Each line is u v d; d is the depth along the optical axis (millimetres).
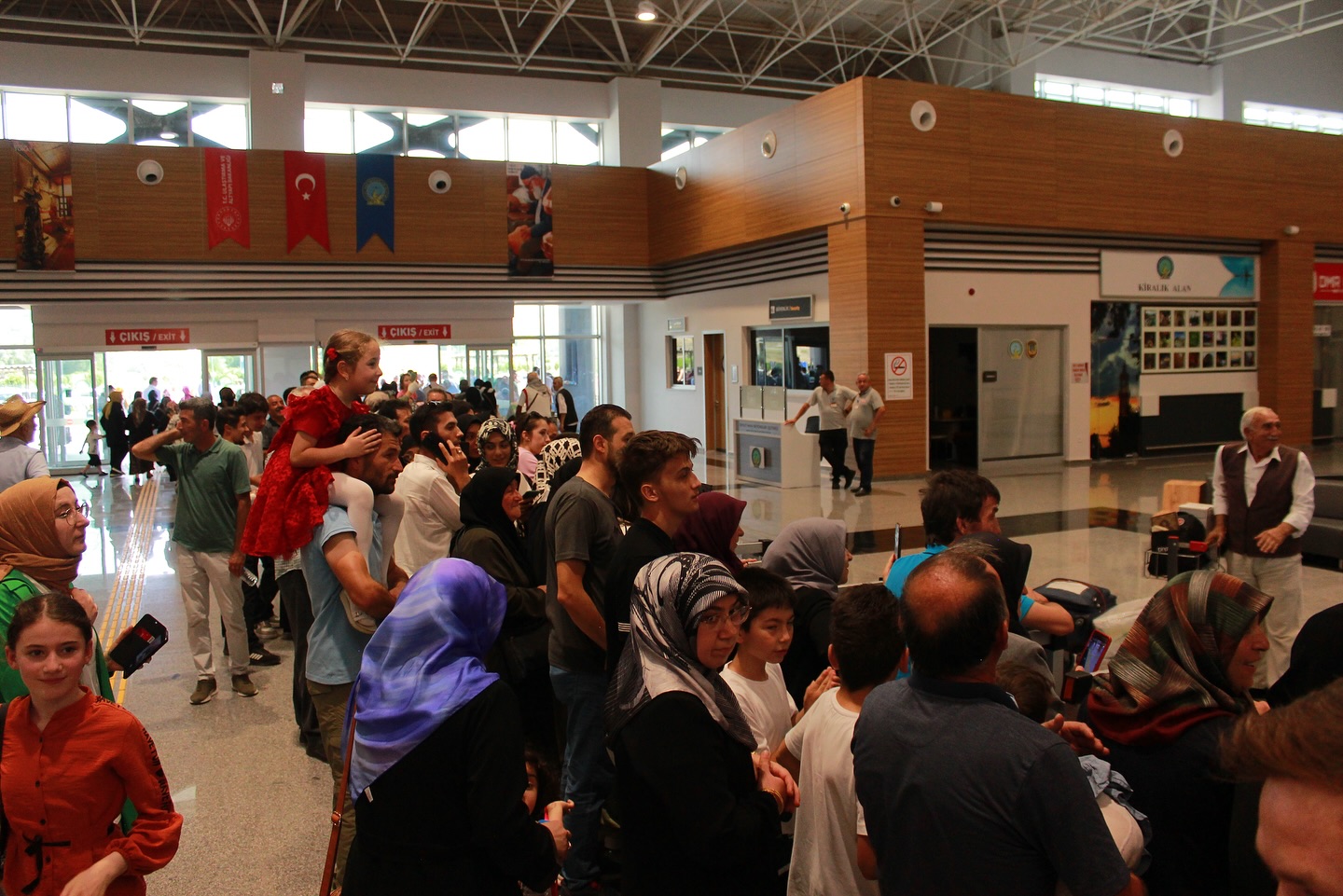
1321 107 25438
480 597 2014
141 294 17078
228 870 3457
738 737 2021
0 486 5129
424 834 1861
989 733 1684
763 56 23219
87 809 2227
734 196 16391
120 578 8594
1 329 17500
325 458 3152
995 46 22188
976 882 1649
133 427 16562
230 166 17297
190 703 5246
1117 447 15695
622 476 2789
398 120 21094
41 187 16422
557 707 3727
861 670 2242
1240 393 16844
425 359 19219
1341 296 17656
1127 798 2059
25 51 18344
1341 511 7770
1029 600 3338
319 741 4453
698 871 1984
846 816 2195
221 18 19469
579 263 19094
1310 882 836
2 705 2279
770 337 16531
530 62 21516
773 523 10266
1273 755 870
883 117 13344
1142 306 15828
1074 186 14562
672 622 2041
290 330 17938
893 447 13656
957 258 14227
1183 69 24344
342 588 3148
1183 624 2213
